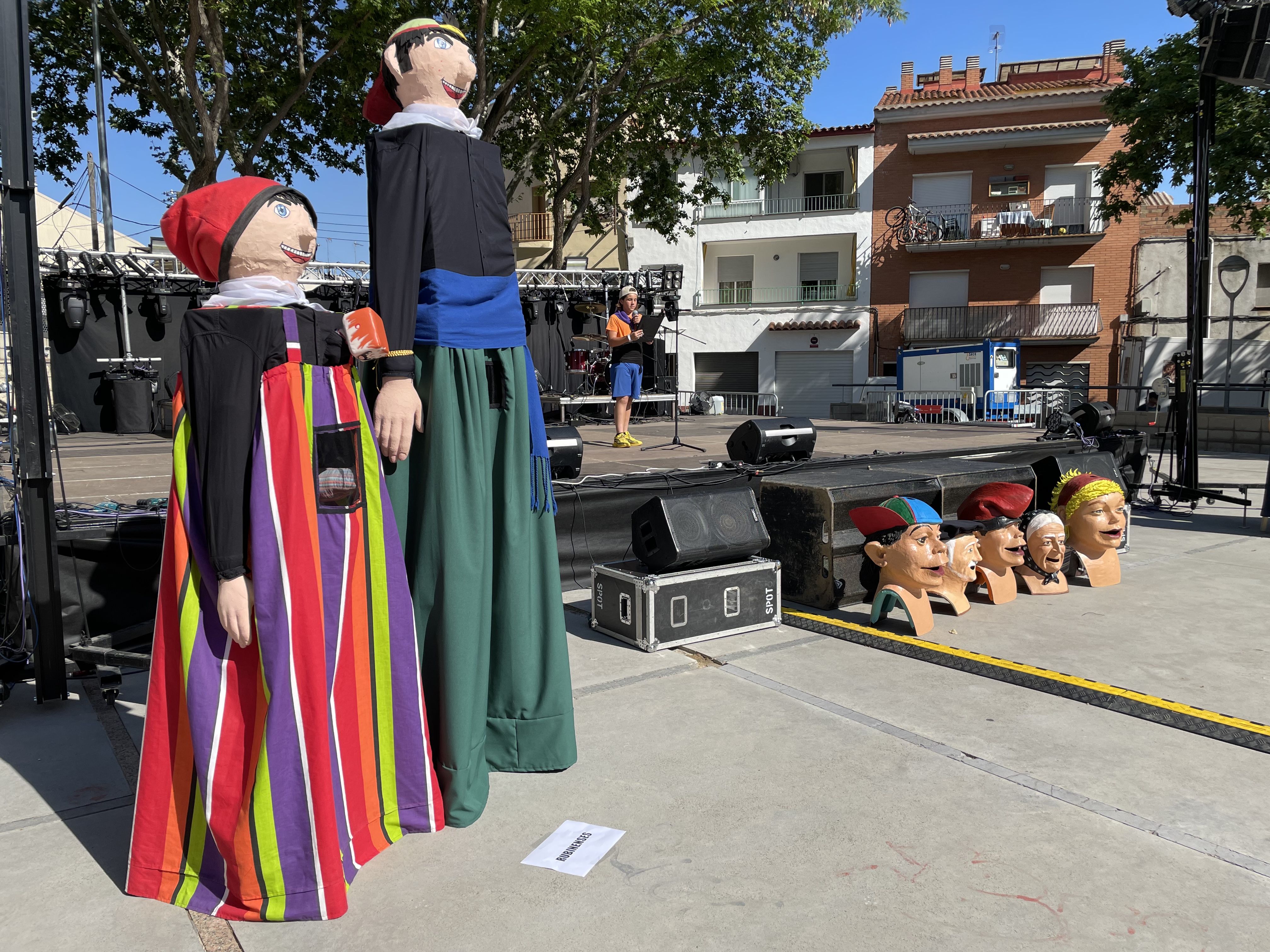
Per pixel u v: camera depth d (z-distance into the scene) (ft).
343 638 6.37
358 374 6.69
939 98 85.20
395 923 5.86
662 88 53.42
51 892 6.30
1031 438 27.25
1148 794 7.57
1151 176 51.31
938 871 6.37
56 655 9.95
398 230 6.76
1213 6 20.53
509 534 7.73
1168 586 15.21
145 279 44.68
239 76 46.75
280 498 5.93
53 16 43.16
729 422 43.83
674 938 5.62
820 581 13.65
